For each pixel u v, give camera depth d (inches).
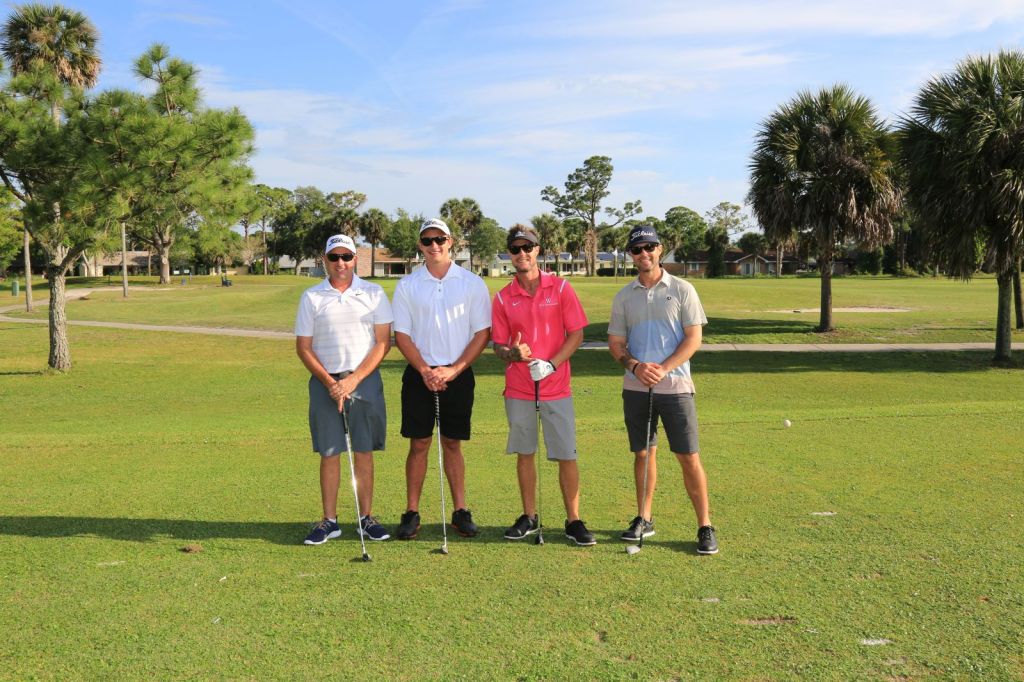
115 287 2630.4
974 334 1104.2
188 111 748.0
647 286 196.1
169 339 1192.2
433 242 202.5
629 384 198.2
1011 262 795.4
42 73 761.6
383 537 191.3
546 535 194.2
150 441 319.6
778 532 191.0
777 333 1138.0
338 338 199.8
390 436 333.7
